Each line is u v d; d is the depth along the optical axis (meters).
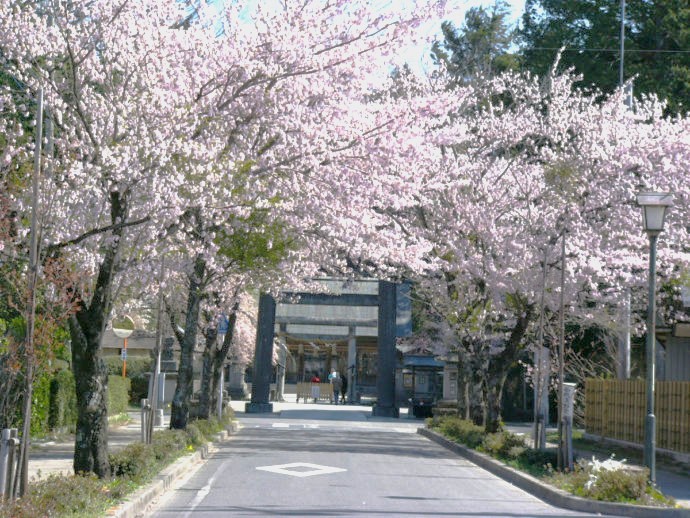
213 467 18.45
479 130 27.02
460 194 25.31
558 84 26.52
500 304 24.69
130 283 17.31
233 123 15.29
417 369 49.16
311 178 16.08
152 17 15.31
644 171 22.62
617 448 25.36
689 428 21.06
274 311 44.53
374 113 17.83
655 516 13.43
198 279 22.62
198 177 15.10
